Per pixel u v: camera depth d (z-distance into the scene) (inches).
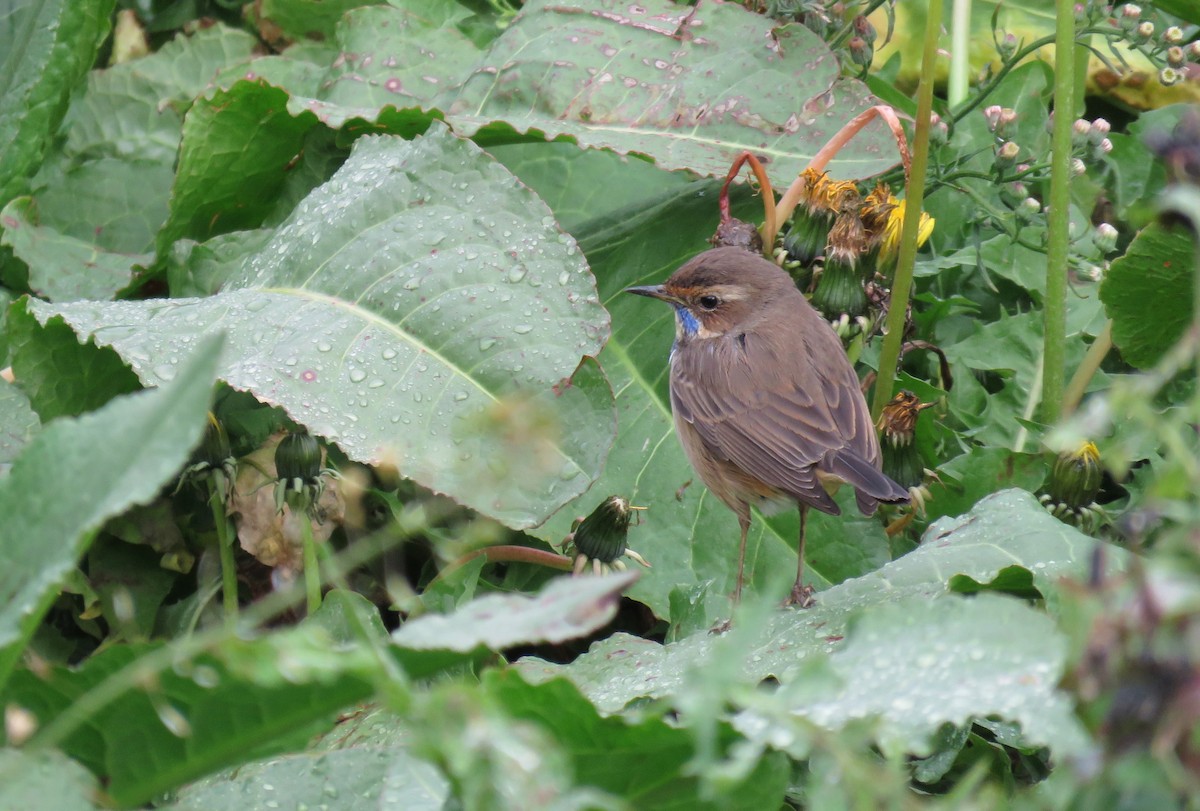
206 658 210.1
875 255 433.1
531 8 481.7
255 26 530.0
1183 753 155.9
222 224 478.3
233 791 273.0
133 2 535.5
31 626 205.6
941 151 508.1
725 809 238.2
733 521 438.9
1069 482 389.7
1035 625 231.8
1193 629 153.9
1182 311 419.5
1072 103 419.5
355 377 372.8
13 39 466.3
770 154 460.4
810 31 472.4
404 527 227.5
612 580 205.9
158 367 368.5
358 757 277.3
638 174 498.3
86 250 480.1
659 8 482.3
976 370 494.6
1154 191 515.8
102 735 228.1
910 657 234.5
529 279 390.0
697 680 174.1
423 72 491.8
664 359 461.1
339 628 345.4
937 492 434.0
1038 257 495.8
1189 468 167.3
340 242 398.0
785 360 419.5
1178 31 452.1
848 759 173.0
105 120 503.2
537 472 353.7
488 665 349.1
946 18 575.8
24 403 398.6
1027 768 334.0
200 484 398.9
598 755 237.0
